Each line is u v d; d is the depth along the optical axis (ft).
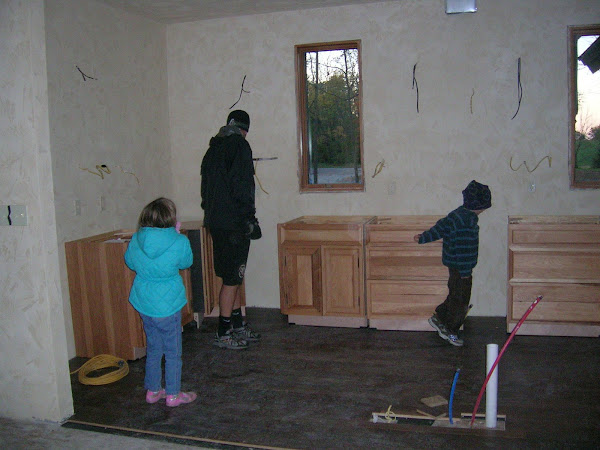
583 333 12.45
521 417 8.81
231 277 12.25
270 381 10.60
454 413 9.02
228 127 12.07
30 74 8.51
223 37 15.47
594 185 13.60
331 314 13.69
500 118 13.85
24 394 9.27
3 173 8.82
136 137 14.62
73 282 12.01
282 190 15.47
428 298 13.05
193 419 9.12
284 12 14.90
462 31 13.85
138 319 11.89
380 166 14.70
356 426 8.71
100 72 13.15
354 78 14.92
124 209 14.15
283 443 8.24
